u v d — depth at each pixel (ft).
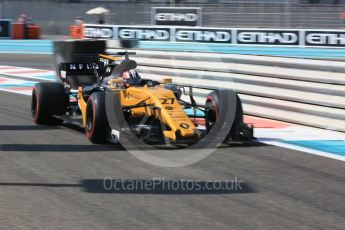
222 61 116.37
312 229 49.14
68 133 91.91
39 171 68.03
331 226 50.01
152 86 85.40
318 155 78.64
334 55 232.32
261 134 93.20
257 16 301.84
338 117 94.99
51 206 54.70
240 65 113.09
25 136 89.25
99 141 83.41
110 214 52.47
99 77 98.58
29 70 201.57
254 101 110.83
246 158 75.92
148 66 140.26
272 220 51.37
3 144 83.20
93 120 81.10
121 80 85.30
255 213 53.36
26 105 123.24
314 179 66.03
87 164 71.56
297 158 76.59
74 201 56.39
